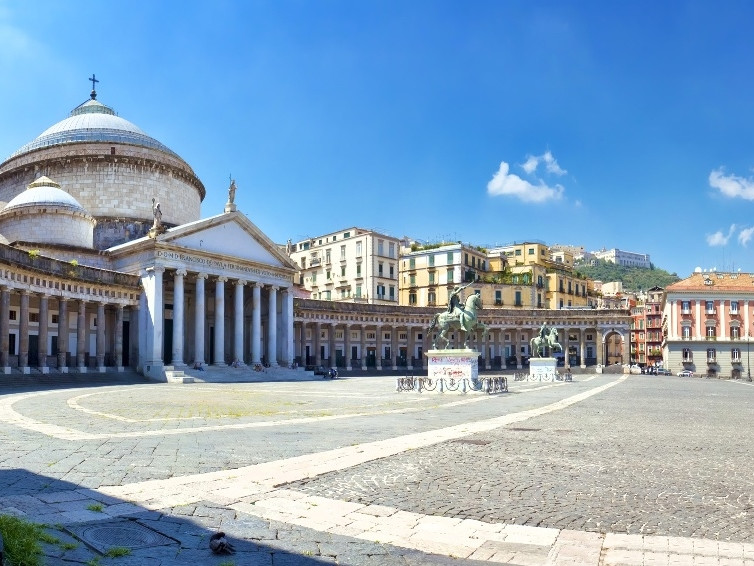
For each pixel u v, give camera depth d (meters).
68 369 60.12
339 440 19.33
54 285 58.56
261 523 10.17
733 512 11.29
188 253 71.69
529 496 12.32
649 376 107.12
